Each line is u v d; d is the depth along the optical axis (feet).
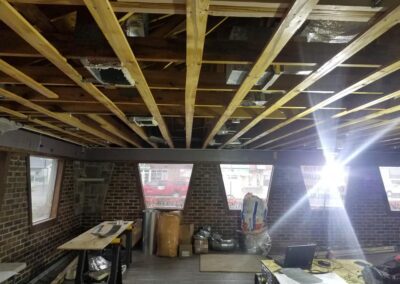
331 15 3.86
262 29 5.07
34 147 14.64
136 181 22.21
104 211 21.93
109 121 11.76
